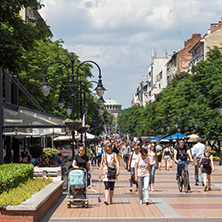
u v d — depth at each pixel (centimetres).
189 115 6800
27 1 3191
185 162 2373
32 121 2512
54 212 1683
